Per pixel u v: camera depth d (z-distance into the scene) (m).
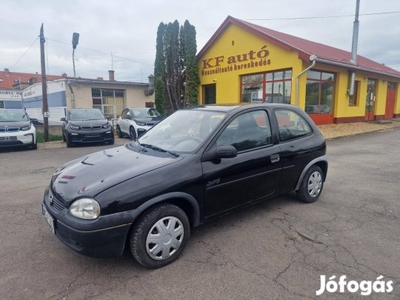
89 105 18.98
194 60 17.27
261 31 14.23
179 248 3.00
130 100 20.73
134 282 2.63
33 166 7.59
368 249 3.15
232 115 3.60
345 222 3.84
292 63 13.13
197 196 3.11
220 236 3.47
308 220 3.90
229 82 16.45
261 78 14.95
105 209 2.55
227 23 15.88
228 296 2.45
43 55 12.62
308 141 4.39
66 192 2.77
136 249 2.74
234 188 3.45
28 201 4.75
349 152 9.04
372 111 18.72
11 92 31.41
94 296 2.45
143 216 2.77
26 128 10.23
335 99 15.13
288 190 4.20
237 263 2.91
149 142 3.84
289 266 2.85
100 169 3.04
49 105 20.66
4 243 3.32
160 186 2.82
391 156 8.35
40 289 2.54
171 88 17.42
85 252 2.59
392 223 3.81
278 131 4.01
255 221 3.88
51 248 3.21
